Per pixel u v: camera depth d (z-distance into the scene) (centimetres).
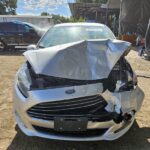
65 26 557
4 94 575
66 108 325
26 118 339
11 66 923
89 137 333
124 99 346
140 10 1831
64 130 327
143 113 484
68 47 376
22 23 1386
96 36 530
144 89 650
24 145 367
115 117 334
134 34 1803
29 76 365
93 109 327
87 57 361
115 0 2681
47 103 327
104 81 339
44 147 364
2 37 1373
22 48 1446
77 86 329
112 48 376
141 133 408
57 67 351
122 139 389
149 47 1139
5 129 408
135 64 1010
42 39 521
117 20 2872
